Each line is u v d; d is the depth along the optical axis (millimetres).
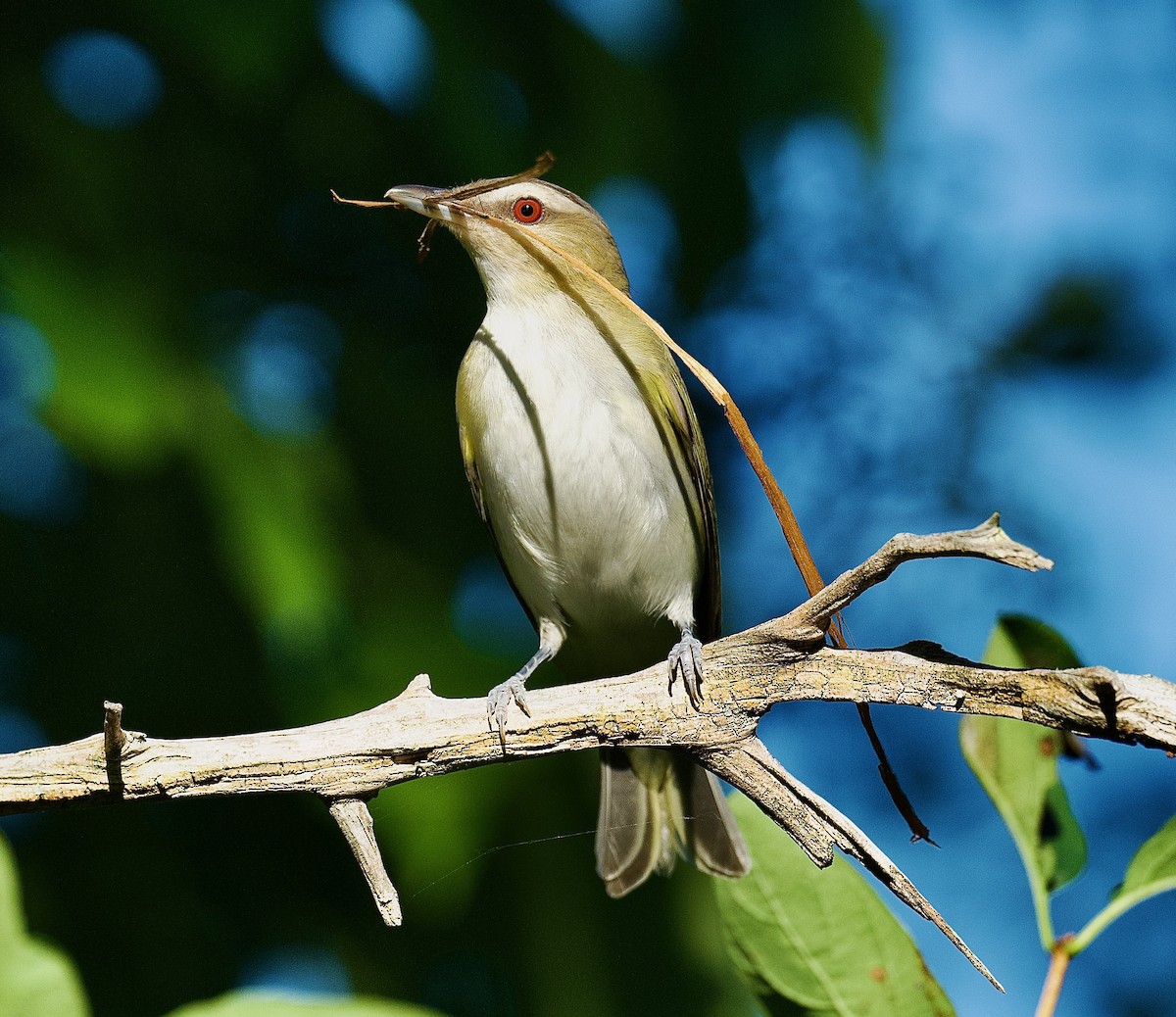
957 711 5758
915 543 5496
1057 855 5422
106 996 9188
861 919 5406
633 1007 9562
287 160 10516
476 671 9836
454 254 10977
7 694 9766
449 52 10328
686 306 11922
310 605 9078
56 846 9453
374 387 10352
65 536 9734
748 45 11094
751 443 5793
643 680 6305
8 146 9453
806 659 6062
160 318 9469
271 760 5977
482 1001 9750
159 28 9812
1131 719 5344
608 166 10906
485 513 9992
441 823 9430
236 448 9273
